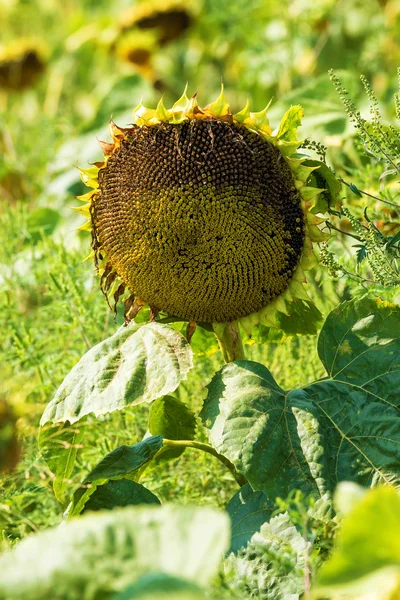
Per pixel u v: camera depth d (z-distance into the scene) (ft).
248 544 4.42
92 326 5.54
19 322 5.89
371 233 4.75
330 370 4.71
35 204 7.42
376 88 7.84
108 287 4.93
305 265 4.77
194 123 4.68
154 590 3.49
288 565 4.15
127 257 4.79
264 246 4.70
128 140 4.73
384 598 3.71
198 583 3.58
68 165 7.73
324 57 8.20
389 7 8.16
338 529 4.38
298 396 4.62
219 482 5.04
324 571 3.61
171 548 3.65
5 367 5.29
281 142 4.68
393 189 5.47
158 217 4.69
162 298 4.82
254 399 4.57
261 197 4.67
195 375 5.33
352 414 4.59
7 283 6.01
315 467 4.46
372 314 4.74
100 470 4.62
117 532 3.69
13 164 7.93
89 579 3.64
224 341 4.89
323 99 6.56
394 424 4.54
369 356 4.69
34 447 5.00
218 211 4.66
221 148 4.66
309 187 4.69
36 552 3.70
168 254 4.72
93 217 4.85
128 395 4.62
